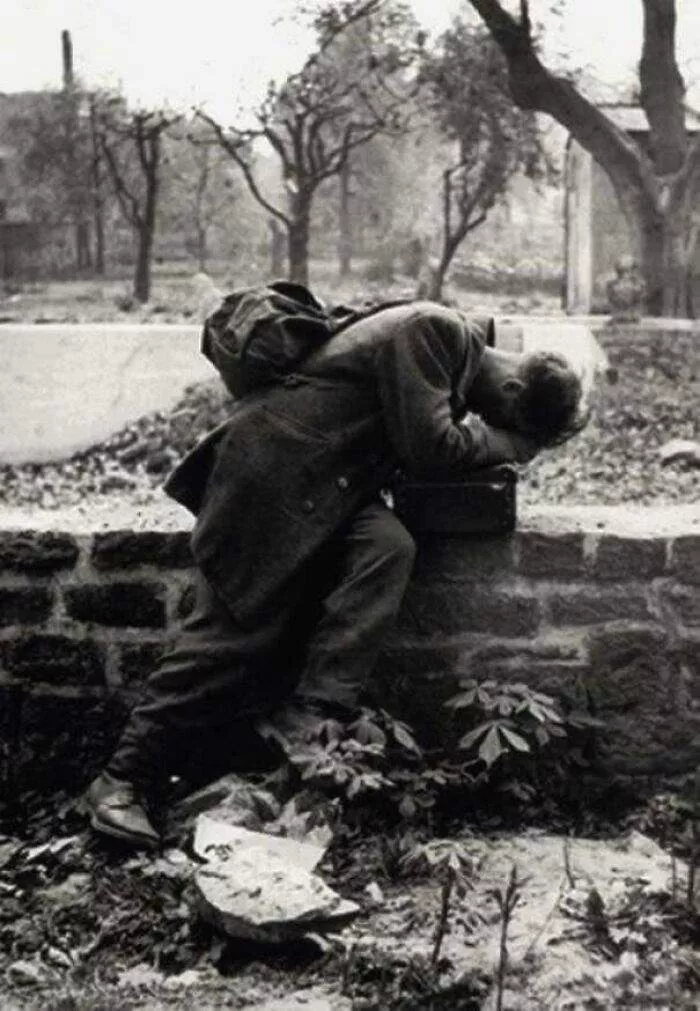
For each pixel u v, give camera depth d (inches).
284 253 1189.1
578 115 712.4
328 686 175.3
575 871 168.9
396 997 140.8
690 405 490.0
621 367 516.4
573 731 191.8
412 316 179.0
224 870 154.6
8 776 200.7
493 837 181.2
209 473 183.8
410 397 176.7
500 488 188.5
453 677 192.9
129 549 196.2
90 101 938.7
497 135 807.7
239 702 182.4
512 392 188.2
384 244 1179.3
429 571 191.8
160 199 1157.1
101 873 168.9
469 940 151.2
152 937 155.2
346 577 178.9
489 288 1136.8
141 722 180.1
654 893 158.9
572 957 148.2
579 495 404.5
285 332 179.9
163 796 182.7
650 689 192.7
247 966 148.7
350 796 163.3
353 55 774.5
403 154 1180.5
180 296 922.7
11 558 198.1
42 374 463.8
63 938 155.9
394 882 165.0
